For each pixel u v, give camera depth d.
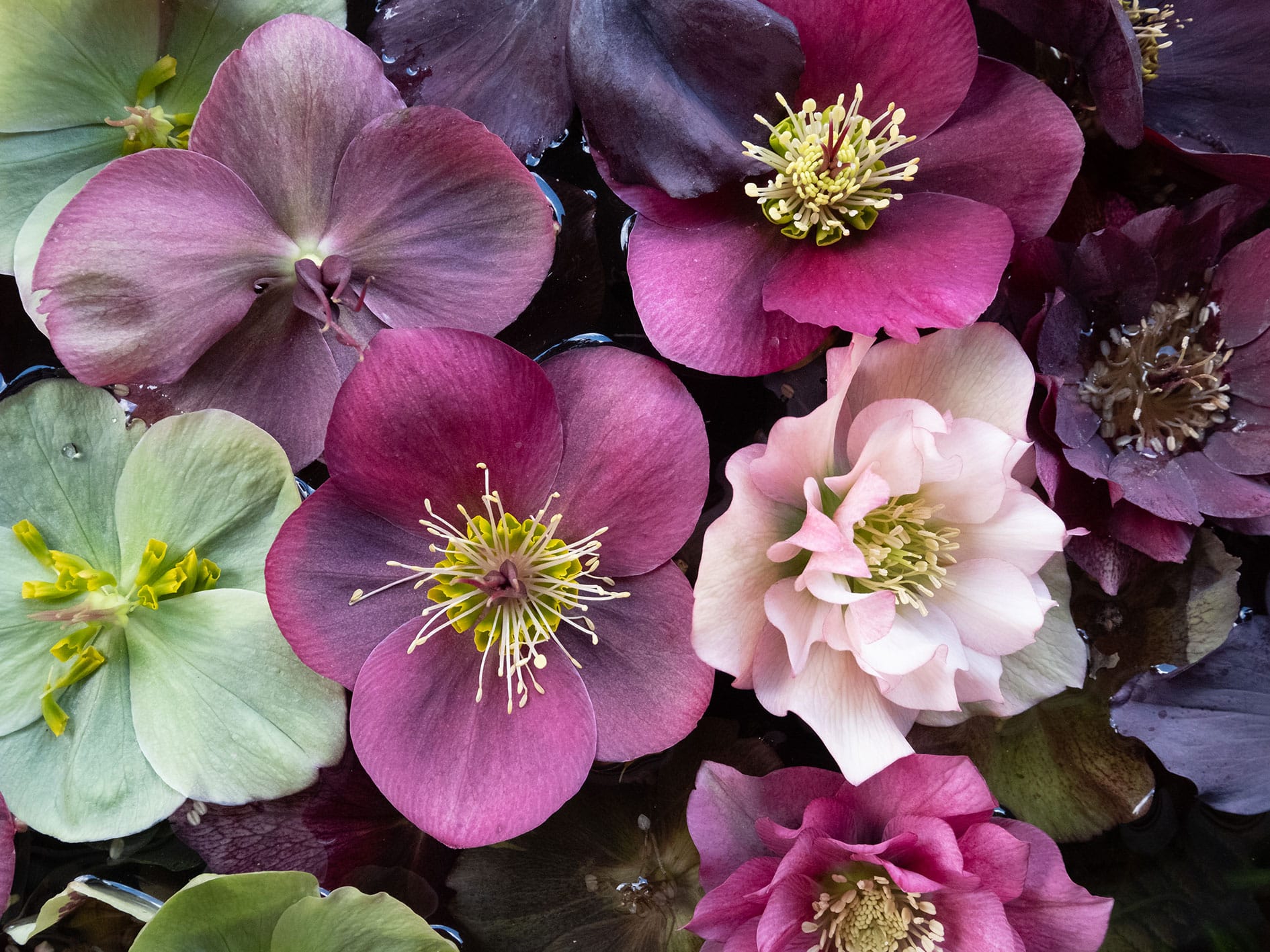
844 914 0.20
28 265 0.21
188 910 0.19
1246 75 0.23
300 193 0.20
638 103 0.20
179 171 0.20
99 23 0.21
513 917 0.22
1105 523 0.21
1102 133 0.23
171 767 0.20
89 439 0.21
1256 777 0.22
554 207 0.22
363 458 0.19
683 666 0.20
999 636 0.20
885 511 0.20
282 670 0.21
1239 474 0.22
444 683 0.20
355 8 0.22
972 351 0.20
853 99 0.21
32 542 0.21
